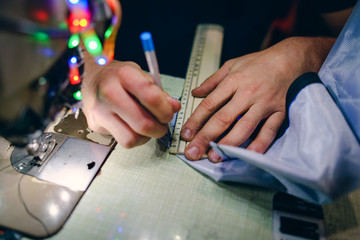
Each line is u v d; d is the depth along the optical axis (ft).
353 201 1.92
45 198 1.87
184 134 2.25
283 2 4.33
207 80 2.79
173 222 1.80
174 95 2.83
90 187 1.98
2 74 1.07
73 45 1.57
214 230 1.76
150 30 5.52
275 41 4.50
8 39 1.04
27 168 2.02
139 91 1.67
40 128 1.44
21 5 1.03
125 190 1.98
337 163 1.48
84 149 2.19
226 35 5.49
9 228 1.73
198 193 1.97
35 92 1.27
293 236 1.73
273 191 1.98
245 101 2.30
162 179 2.05
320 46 2.88
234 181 1.97
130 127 1.88
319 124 1.65
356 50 1.80
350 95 1.81
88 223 1.78
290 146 1.82
